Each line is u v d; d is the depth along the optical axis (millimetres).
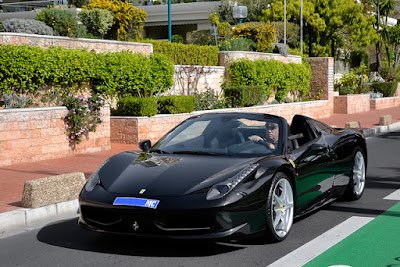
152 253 4809
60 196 6555
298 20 39938
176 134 5984
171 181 4758
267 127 5762
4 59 11117
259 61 19422
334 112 24578
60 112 11023
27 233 5699
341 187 6691
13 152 10188
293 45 39969
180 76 16578
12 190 7672
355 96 25016
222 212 4477
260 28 22172
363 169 7230
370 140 14781
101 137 11953
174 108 14016
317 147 5898
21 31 13195
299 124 6336
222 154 5410
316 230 5555
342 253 4746
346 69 44594
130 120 12914
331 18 39062
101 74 13297
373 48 46406
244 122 5902
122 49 14484
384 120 17812
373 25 43219
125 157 5555
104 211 4684
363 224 5789
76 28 14758
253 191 4684
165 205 4469
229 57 19047
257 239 5078
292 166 5285
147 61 14477
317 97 23250
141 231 4605
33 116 10508
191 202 4465
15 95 11297
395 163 10430
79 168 9758
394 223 5820
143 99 13117
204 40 32000
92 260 4668
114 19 20906
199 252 4805
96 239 5355
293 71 21562
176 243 5090
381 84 30219
